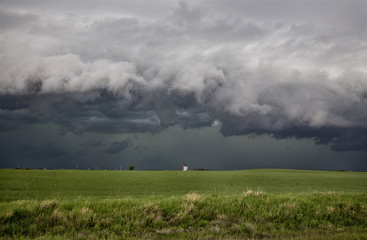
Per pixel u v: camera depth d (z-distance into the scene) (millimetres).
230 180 68062
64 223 10734
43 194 36688
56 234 9984
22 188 45969
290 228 11625
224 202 13656
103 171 103812
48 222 10680
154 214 11805
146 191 41562
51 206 11992
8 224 10227
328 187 49312
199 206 13141
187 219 11836
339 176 86438
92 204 12688
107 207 12352
